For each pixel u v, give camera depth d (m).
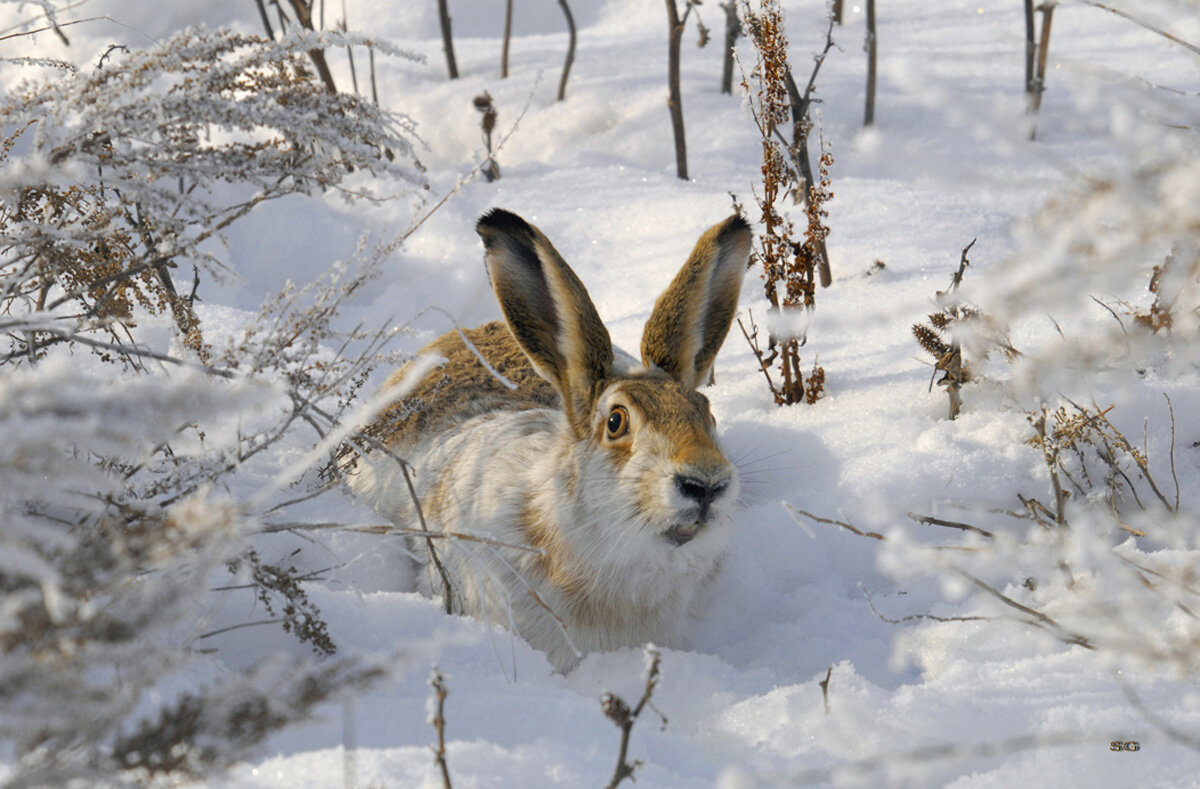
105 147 5.77
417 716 5.59
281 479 3.70
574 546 7.88
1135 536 8.02
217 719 3.51
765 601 8.79
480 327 11.73
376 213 15.23
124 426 3.28
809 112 17.19
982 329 7.83
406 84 18.69
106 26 19.41
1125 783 5.07
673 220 14.87
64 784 3.32
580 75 18.95
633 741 5.70
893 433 9.91
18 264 7.30
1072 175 4.93
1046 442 8.36
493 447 9.11
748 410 10.87
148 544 3.67
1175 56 17.80
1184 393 9.44
